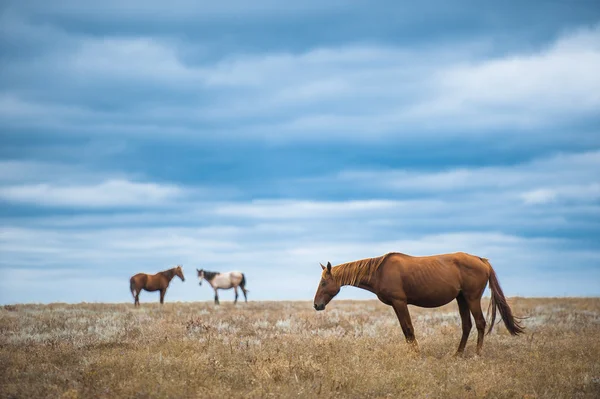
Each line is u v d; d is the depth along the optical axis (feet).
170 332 54.44
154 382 31.04
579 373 37.06
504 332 59.88
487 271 46.85
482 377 35.01
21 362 37.70
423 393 31.37
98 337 50.90
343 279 47.62
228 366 36.50
